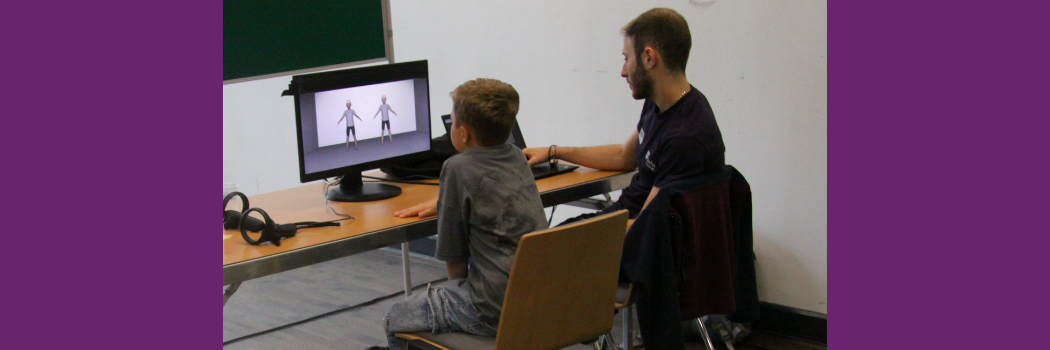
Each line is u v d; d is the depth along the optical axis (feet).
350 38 10.89
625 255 6.80
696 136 7.10
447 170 6.39
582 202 10.25
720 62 10.08
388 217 7.24
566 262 5.90
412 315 6.55
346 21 10.79
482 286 6.31
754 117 9.91
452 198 6.36
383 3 11.25
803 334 9.98
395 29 13.80
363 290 12.70
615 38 10.89
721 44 10.02
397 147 8.46
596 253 6.12
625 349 7.64
